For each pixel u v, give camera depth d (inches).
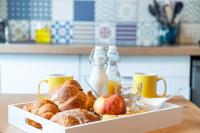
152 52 102.3
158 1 125.5
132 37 126.9
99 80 50.4
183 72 104.2
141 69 104.0
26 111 40.8
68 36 127.0
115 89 50.8
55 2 125.6
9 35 123.9
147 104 46.0
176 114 43.4
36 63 104.0
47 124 36.6
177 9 123.7
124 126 38.6
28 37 126.6
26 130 40.2
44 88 72.0
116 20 126.9
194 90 103.5
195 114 48.4
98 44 119.3
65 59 103.8
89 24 126.6
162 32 124.3
